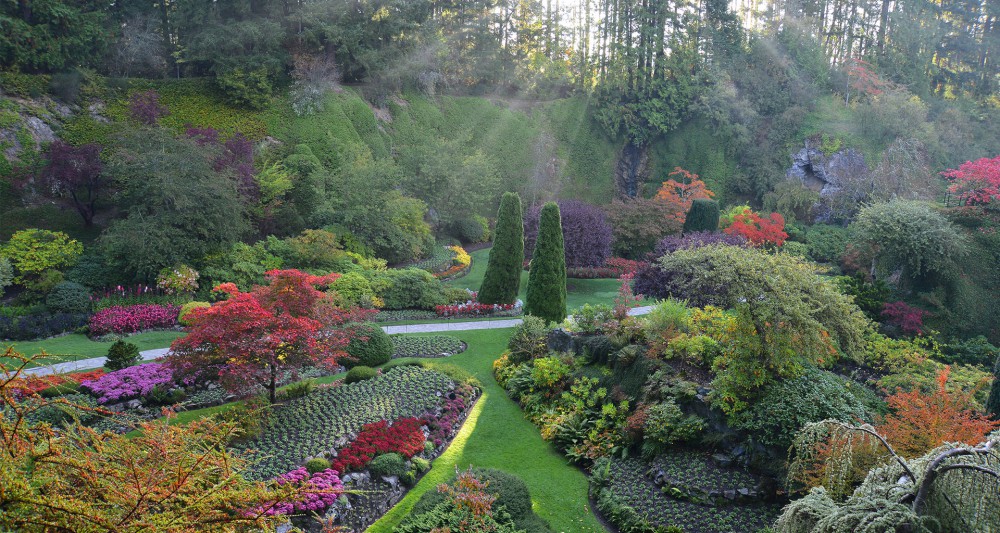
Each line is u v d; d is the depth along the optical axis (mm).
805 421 10695
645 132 50719
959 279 23969
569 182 49281
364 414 13570
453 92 50719
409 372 16406
